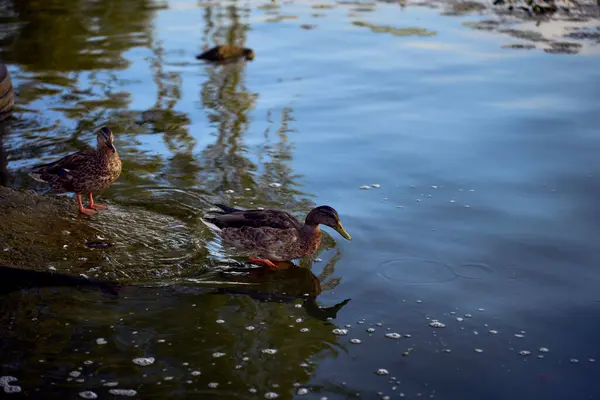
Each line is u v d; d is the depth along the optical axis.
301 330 5.89
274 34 15.88
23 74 12.88
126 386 5.17
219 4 19.02
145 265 6.82
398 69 13.23
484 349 5.59
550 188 8.36
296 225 7.04
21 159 9.27
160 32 16.03
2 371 5.30
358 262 6.93
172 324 5.96
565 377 5.25
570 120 10.46
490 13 17.31
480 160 9.17
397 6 18.48
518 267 6.75
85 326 5.90
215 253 7.15
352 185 8.52
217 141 9.92
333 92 12.03
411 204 8.03
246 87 12.32
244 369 5.39
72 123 10.57
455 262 6.87
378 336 5.79
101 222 7.62
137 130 10.32
